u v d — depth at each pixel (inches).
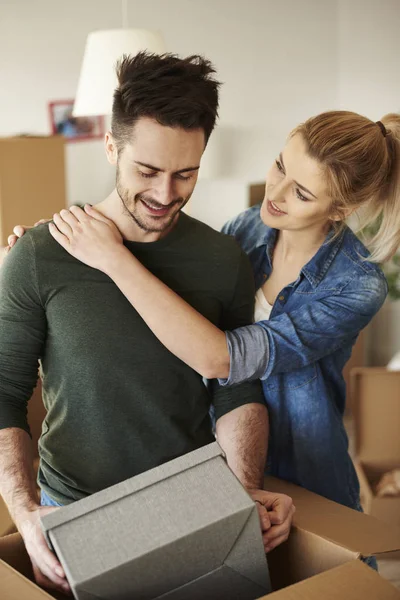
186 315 53.5
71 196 222.1
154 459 55.2
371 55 189.2
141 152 48.5
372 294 62.1
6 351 54.4
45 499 56.1
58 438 54.9
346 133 56.9
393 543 47.3
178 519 39.9
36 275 52.9
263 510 49.8
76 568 37.7
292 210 59.5
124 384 54.0
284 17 203.2
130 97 47.8
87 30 209.6
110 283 53.8
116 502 40.8
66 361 53.8
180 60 48.9
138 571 38.6
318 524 50.8
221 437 59.9
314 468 66.6
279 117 208.5
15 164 127.8
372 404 114.8
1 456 53.7
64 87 214.4
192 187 51.5
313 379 64.6
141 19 206.7
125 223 54.3
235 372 56.4
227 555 41.5
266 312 66.2
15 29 210.7
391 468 116.7
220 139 208.2
